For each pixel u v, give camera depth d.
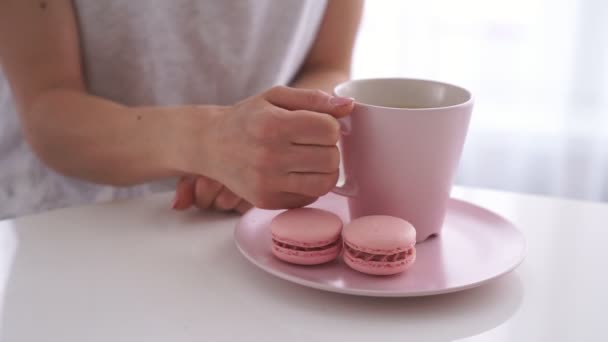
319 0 1.02
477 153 1.82
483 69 1.76
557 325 0.61
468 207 0.76
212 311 0.62
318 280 0.65
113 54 0.94
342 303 0.64
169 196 0.81
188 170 0.75
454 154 0.69
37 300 0.63
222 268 0.68
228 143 0.70
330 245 0.67
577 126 1.74
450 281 0.64
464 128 0.68
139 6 0.92
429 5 1.73
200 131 0.74
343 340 0.60
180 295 0.64
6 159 0.99
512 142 1.80
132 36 0.94
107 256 0.69
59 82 0.87
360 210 0.71
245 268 0.68
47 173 0.98
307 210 0.69
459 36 1.75
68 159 0.83
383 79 0.74
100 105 0.83
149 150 0.78
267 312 0.62
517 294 0.65
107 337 0.60
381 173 0.68
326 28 1.05
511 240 0.70
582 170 1.76
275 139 0.68
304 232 0.66
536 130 1.78
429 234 0.71
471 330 0.61
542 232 0.75
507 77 1.75
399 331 0.61
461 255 0.68
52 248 0.71
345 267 0.67
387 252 0.64
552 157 1.79
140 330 0.60
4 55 0.86
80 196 0.98
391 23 1.76
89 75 0.95
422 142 0.67
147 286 0.65
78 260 0.69
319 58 1.07
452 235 0.72
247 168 0.70
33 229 0.74
